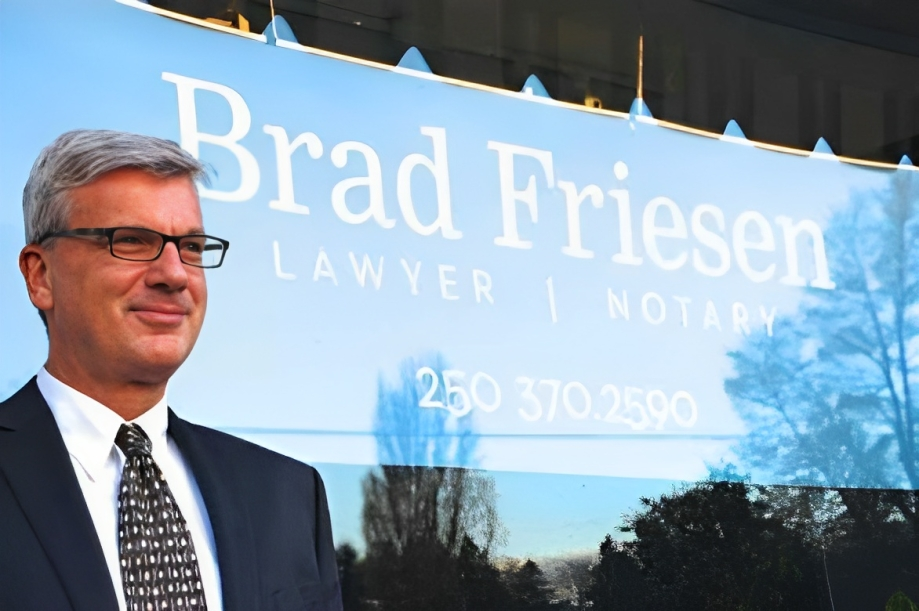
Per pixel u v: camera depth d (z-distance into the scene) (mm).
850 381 2844
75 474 1379
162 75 2107
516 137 2525
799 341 2803
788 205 2838
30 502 1339
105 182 1400
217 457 1538
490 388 2418
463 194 2447
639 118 2680
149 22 2102
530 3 2570
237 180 2176
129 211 1394
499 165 2496
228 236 2156
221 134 2168
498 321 2449
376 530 2244
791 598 2680
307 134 2271
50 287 1442
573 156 2590
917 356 2924
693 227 2717
